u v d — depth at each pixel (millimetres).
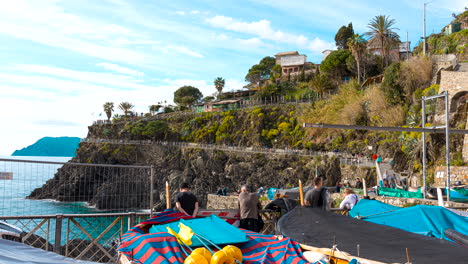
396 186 27078
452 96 39375
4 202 10938
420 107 46719
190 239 4598
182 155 89812
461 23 69750
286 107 91312
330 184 59969
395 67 56094
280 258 4199
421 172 38031
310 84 98000
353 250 4508
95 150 100250
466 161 35062
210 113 102000
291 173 70938
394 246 4664
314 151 71562
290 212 7402
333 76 100438
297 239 5207
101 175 52938
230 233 5055
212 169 83062
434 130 17375
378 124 56031
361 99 62469
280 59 138625
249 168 78188
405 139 45219
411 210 8688
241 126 93688
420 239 5055
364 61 88500
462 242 5648
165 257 4258
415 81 53000
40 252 5758
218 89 141750
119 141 100438
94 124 112875
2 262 4762
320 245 4840
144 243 4566
